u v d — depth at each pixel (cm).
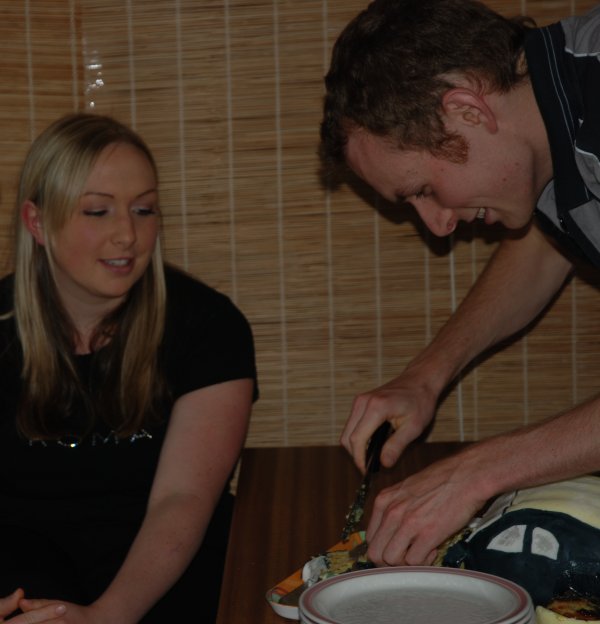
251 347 167
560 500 96
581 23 114
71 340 161
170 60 214
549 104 110
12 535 156
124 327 160
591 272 217
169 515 148
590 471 102
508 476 103
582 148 109
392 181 120
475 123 112
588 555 92
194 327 163
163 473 154
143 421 160
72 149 153
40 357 160
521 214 122
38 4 212
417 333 221
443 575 93
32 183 157
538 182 120
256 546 126
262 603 107
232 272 220
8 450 162
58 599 144
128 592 137
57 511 163
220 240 219
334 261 219
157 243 161
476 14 115
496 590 89
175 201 218
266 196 218
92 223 153
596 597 91
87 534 161
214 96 215
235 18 213
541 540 94
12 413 163
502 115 114
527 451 103
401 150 116
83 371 161
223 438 157
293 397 223
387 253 219
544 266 165
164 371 162
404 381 145
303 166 216
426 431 223
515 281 164
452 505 104
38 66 214
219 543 167
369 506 142
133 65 214
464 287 220
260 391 223
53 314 160
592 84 108
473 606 88
